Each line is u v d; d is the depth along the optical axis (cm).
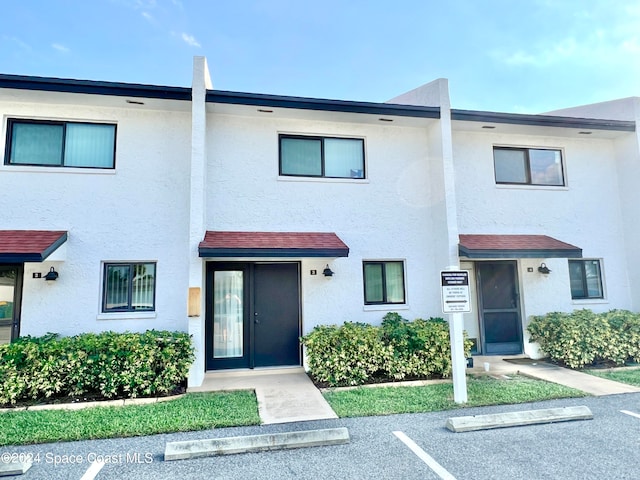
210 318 948
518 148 1148
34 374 697
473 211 1083
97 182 898
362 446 516
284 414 640
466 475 437
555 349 967
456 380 698
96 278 876
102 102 885
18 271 856
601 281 1145
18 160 877
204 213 888
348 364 818
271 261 982
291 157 1010
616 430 560
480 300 1084
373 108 962
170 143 938
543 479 426
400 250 1027
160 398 727
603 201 1163
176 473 447
